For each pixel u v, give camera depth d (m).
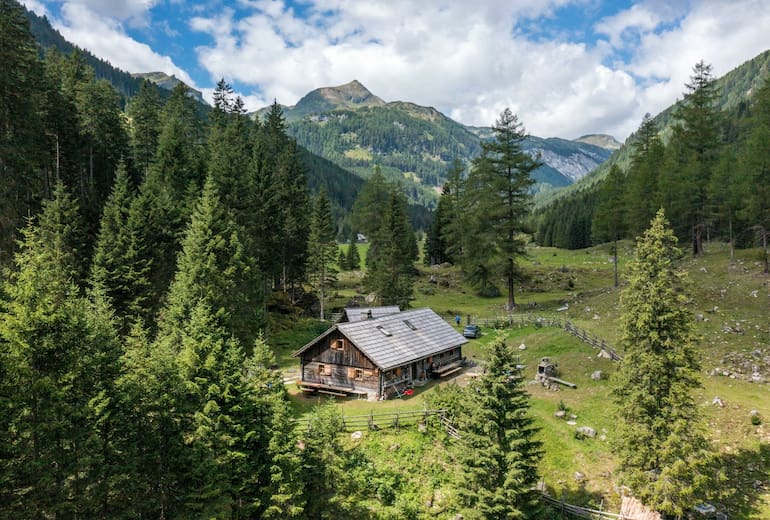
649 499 22.20
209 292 36.97
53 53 79.94
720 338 38.09
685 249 67.88
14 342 16.69
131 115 76.62
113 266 43.09
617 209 65.56
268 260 56.28
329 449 23.03
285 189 68.12
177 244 49.44
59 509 16.33
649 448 22.30
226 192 51.06
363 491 26.25
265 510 20.48
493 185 58.78
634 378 23.55
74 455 17.30
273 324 55.41
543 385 37.25
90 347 19.03
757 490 24.14
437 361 42.03
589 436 29.78
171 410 20.75
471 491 22.20
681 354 22.14
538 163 57.56
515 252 59.22
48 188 54.25
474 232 61.47
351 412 33.03
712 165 57.22
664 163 63.41
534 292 75.19
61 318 17.77
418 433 30.64
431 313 46.12
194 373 21.58
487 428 21.86
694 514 23.44
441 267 95.06
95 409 17.81
